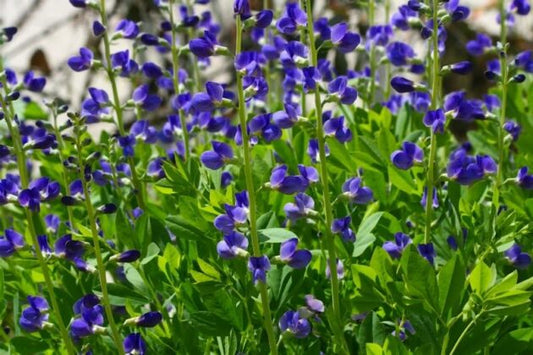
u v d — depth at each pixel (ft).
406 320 14.65
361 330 14.02
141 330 15.19
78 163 13.52
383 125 18.80
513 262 15.29
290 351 14.85
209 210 15.25
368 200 14.12
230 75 31.94
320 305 14.61
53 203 19.33
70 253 13.82
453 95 14.75
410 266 13.16
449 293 13.32
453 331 13.85
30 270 16.72
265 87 13.51
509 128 17.34
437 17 15.06
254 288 14.46
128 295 15.38
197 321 14.07
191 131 19.17
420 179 17.70
